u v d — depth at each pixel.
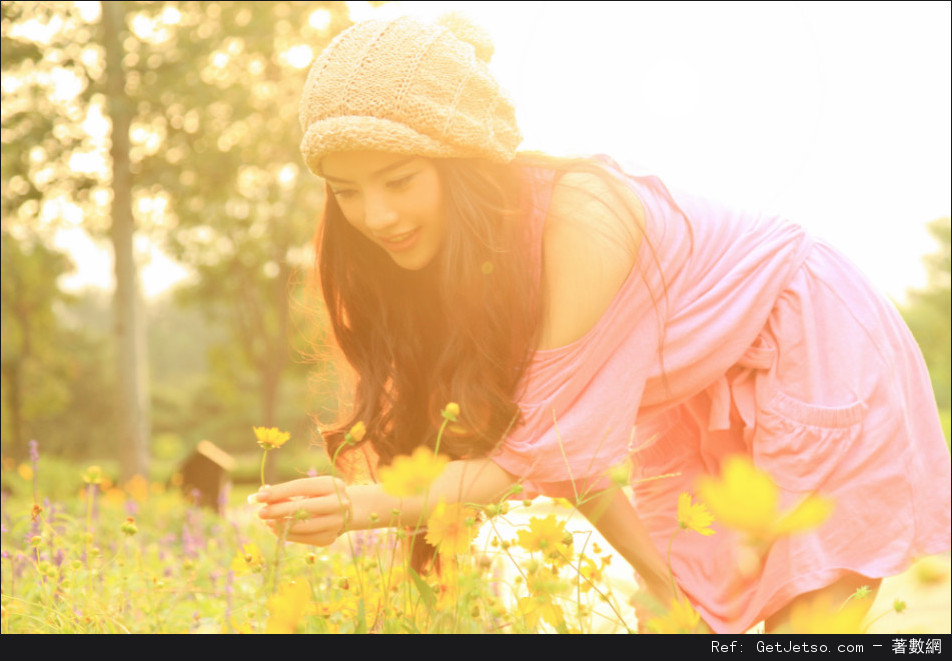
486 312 1.91
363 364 2.16
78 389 34.97
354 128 1.80
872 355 2.17
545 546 1.54
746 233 2.21
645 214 2.05
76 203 10.84
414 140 1.82
